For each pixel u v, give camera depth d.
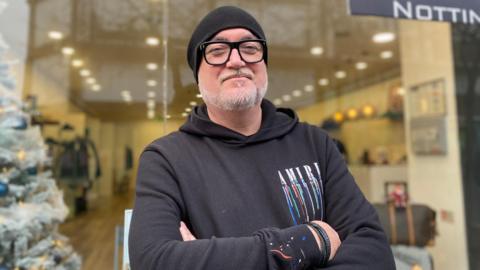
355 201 0.65
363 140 4.47
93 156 6.14
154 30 2.82
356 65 3.77
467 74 2.51
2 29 2.73
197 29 0.75
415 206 1.96
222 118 0.73
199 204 0.61
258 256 0.49
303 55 3.30
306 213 0.64
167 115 1.23
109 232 3.27
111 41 3.30
